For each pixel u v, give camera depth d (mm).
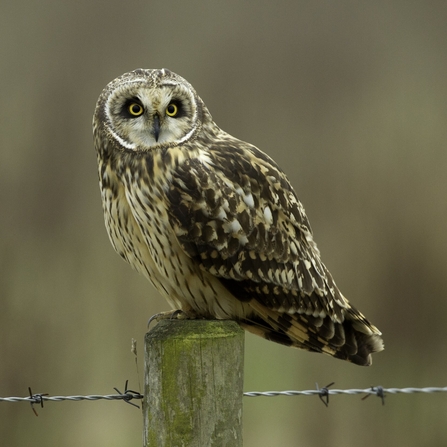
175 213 7828
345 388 20703
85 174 25453
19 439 18391
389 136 28156
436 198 24516
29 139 26188
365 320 8359
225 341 6535
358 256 23734
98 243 23094
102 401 19203
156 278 8352
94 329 20594
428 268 22984
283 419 19516
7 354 19703
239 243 7961
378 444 18891
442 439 18984
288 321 8234
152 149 7961
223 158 8062
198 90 31766
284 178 8344
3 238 22891
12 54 29766
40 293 20969
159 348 6547
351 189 25656
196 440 6520
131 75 8250
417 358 22219
